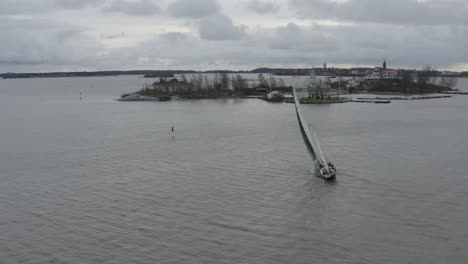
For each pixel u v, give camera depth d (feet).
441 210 198.80
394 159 293.84
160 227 185.06
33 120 571.28
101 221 193.06
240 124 487.61
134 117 588.50
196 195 225.56
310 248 164.04
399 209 200.95
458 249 161.07
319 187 235.61
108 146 366.22
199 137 401.49
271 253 160.66
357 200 214.48
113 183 250.98
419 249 161.68
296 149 334.85
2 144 387.14
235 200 217.15
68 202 219.41
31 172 281.74
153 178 259.19
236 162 295.48
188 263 154.40
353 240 170.09
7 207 213.87
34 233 182.29
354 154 310.86
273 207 206.80
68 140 402.11
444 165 276.21
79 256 161.27
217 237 174.40
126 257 159.53
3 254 164.14
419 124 467.52
